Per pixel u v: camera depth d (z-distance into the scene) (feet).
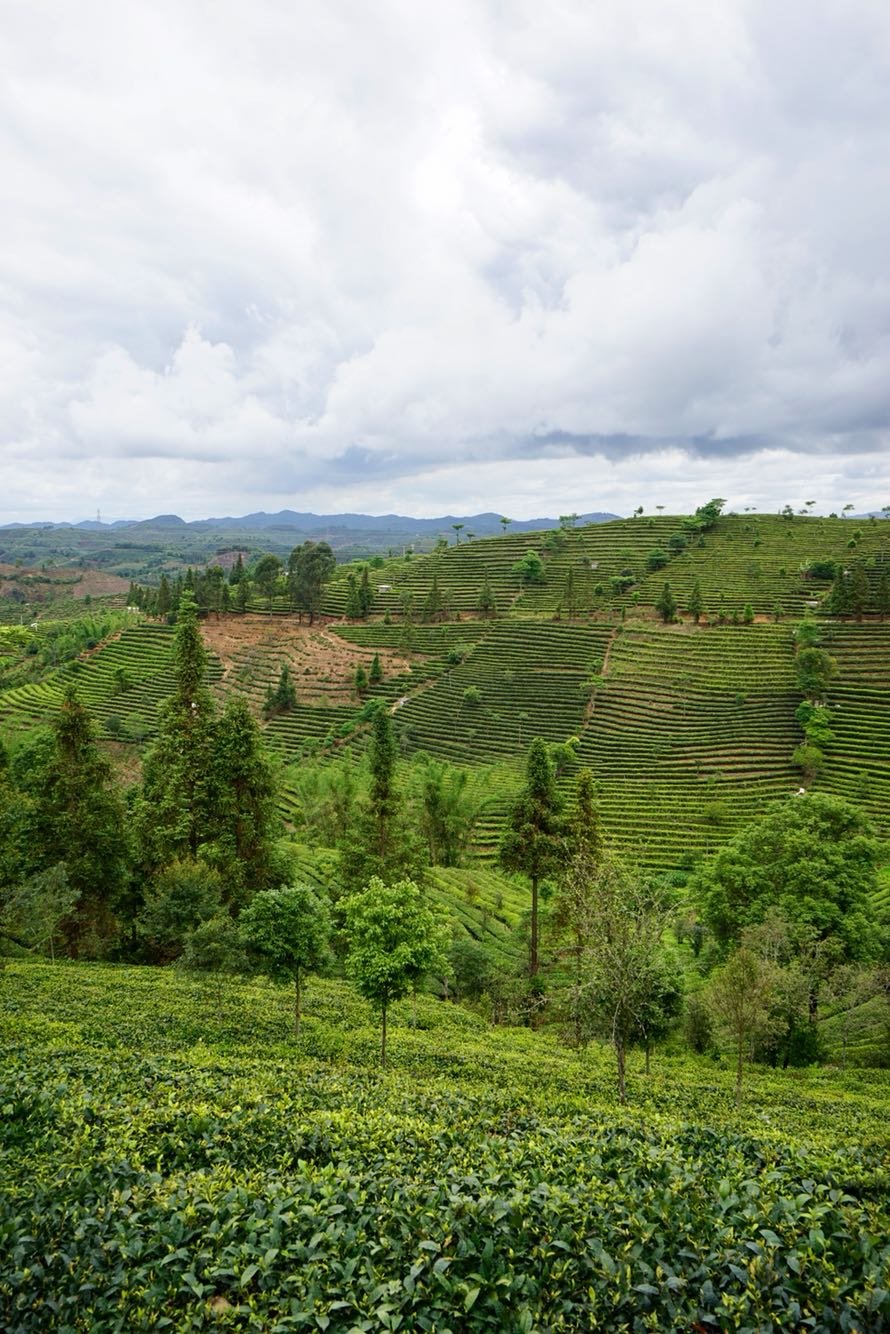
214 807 153.89
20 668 498.28
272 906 94.48
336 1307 25.89
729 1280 27.30
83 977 115.44
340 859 165.07
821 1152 45.32
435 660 479.00
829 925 132.16
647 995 81.71
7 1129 43.68
